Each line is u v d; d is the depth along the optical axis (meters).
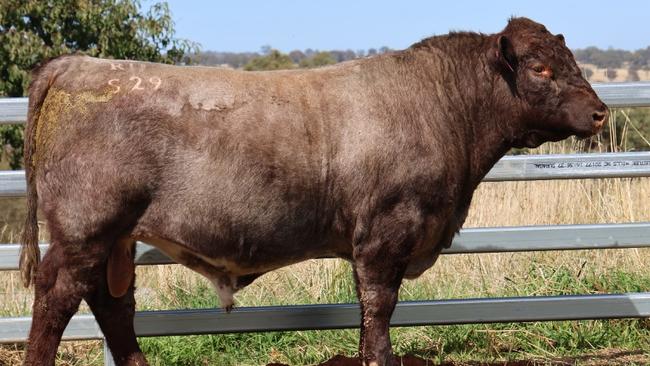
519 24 5.08
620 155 5.74
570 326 6.14
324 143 4.71
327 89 4.82
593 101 4.91
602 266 6.66
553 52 4.96
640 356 5.86
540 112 5.00
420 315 5.72
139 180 4.50
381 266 4.82
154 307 6.35
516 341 6.07
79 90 4.55
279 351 5.95
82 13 16.89
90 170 4.47
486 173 5.26
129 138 4.49
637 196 7.14
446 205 4.89
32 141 4.68
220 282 4.94
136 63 4.70
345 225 4.85
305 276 6.57
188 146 4.54
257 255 4.79
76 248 4.52
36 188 4.71
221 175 4.57
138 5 17.69
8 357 5.76
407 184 4.75
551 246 5.77
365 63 4.97
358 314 5.70
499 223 7.34
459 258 6.94
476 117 5.12
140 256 5.53
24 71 16.30
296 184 4.68
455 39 5.16
